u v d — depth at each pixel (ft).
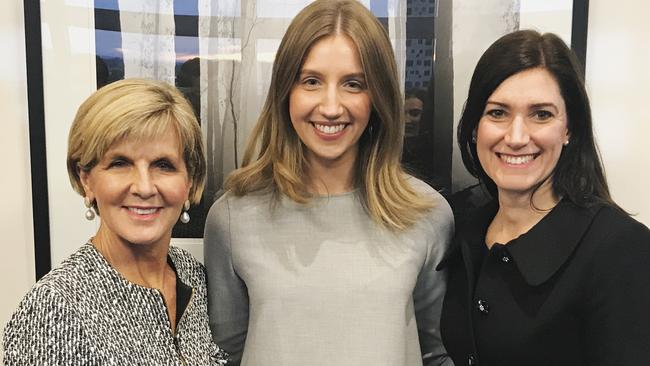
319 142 3.36
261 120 3.64
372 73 3.24
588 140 3.07
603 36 4.03
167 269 3.34
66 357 2.47
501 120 3.06
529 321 2.97
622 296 2.70
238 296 3.66
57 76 4.07
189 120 2.88
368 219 3.55
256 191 3.68
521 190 3.07
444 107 4.11
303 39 3.22
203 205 4.26
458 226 4.07
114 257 2.92
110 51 4.07
